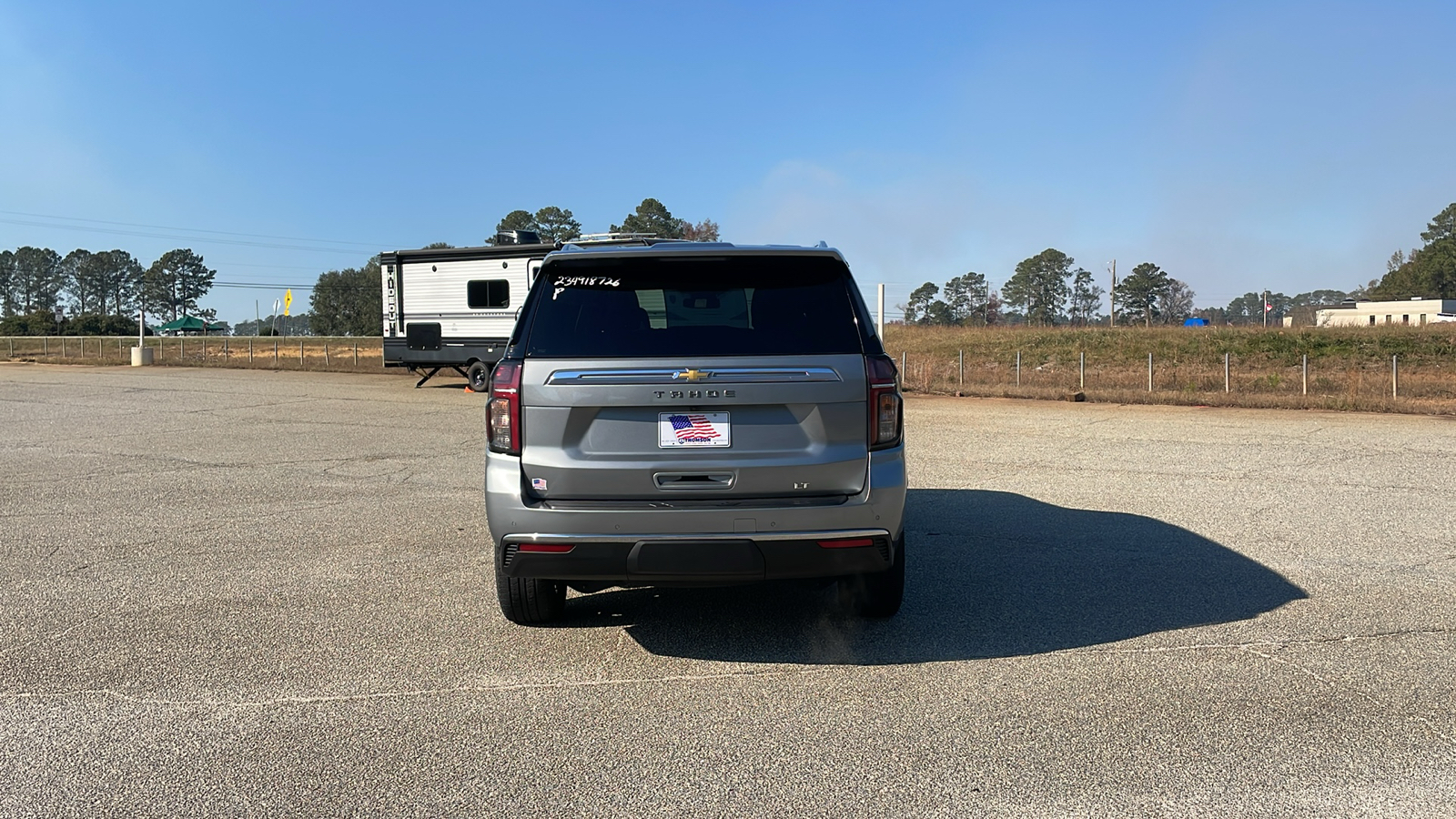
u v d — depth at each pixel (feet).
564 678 12.79
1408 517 23.12
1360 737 10.73
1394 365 62.75
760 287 13.19
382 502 25.43
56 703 11.92
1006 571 18.15
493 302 67.36
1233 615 15.30
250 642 14.25
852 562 12.71
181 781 9.86
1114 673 12.78
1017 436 40.81
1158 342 119.03
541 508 12.50
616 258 13.08
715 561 12.39
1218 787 9.61
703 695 12.17
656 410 12.59
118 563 18.94
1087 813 9.13
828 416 12.64
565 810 9.25
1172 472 30.42
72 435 40.91
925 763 10.19
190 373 92.27
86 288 511.81
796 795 9.52
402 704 11.89
